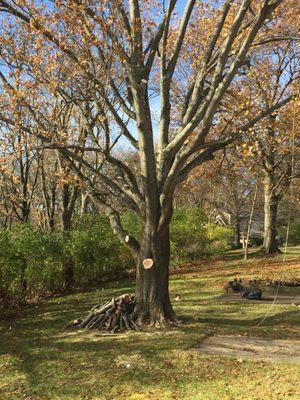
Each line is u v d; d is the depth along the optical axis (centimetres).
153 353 692
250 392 528
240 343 738
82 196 1997
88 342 774
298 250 3000
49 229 1672
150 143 877
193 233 2338
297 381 554
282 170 2481
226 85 816
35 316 1081
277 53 1934
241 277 1622
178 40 984
